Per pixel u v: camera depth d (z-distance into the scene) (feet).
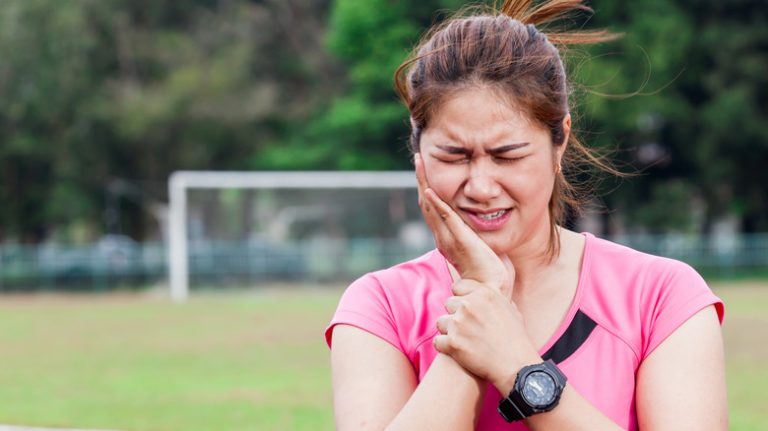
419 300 6.52
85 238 144.46
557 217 6.72
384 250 91.45
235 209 91.04
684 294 6.29
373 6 114.21
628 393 6.15
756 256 105.19
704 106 114.62
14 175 124.16
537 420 5.74
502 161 5.89
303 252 91.45
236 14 134.62
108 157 124.36
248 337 55.36
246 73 127.34
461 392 5.83
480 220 6.03
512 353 5.80
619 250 6.60
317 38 131.23
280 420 28.86
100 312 75.51
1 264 100.78
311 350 49.08
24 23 115.24
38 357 47.32
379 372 6.33
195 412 30.58
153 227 134.41
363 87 117.08
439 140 5.93
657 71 106.42
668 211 120.16
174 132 123.34
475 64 5.85
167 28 133.80
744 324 58.29
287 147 126.11
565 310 6.35
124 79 126.52
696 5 113.19
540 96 5.82
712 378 6.08
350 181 91.15
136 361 45.37
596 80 98.22
